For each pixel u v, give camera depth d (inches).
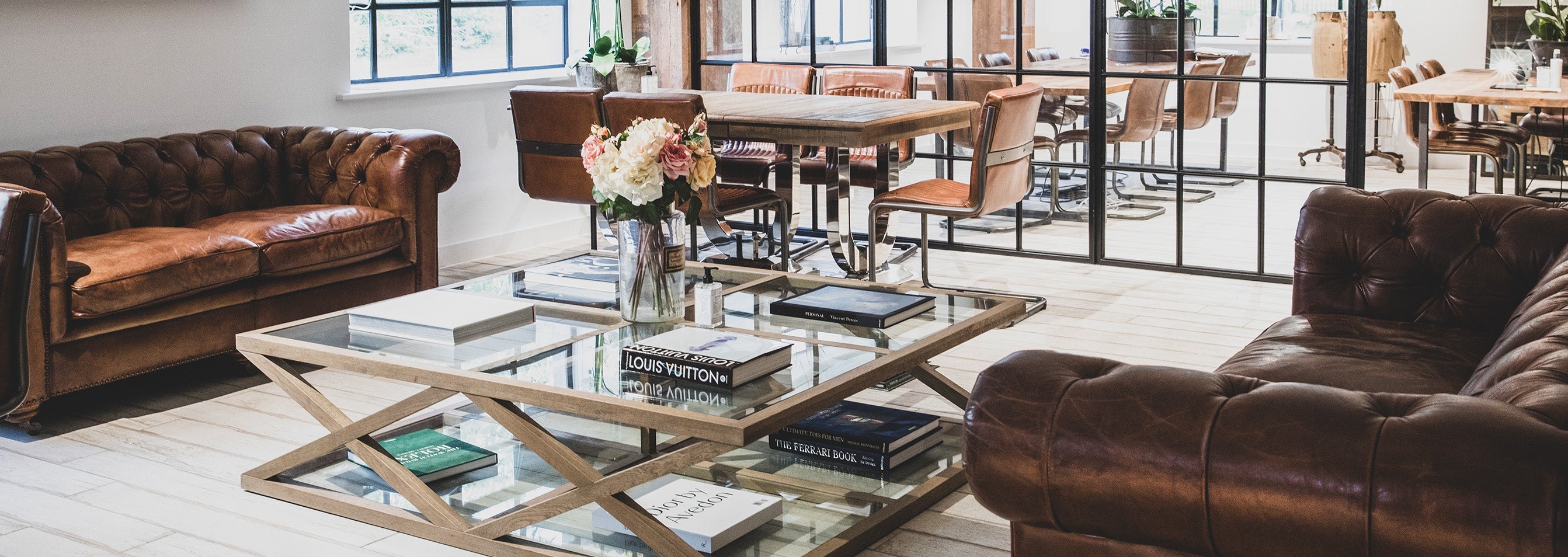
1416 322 126.5
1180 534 64.8
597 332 120.7
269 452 136.5
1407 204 129.8
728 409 96.9
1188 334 181.6
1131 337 179.8
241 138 188.1
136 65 186.2
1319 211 132.7
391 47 232.4
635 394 101.0
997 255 241.3
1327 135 207.0
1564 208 122.9
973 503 120.2
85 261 145.9
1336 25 201.6
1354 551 59.7
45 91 175.5
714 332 114.7
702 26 263.7
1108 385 67.9
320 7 211.3
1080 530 69.4
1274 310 195.5
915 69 242.4
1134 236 228.1
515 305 126.5
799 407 97.7
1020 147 186.9
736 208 198.4
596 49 234.1
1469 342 117.7
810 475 123.7
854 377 104.2
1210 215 220.1
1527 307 93.7
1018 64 231.5
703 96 213.9
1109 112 224.7
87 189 166.2
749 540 108.3
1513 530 55.9
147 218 173.5
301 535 114.8
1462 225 125.1
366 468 129.2
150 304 149.1
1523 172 237.8
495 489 121.6
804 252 237.1
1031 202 236.2
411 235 183.5
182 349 154.2
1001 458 69.0
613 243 258.8
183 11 191.5
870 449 125.1
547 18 264.1
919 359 112.7
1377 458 59.3
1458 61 342.3
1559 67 228.7
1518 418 58.9
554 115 192.9
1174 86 217.9
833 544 106.8
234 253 157.3
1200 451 63.3
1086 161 229.1
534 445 105.3
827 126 178.2
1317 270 131.6
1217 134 216.4
